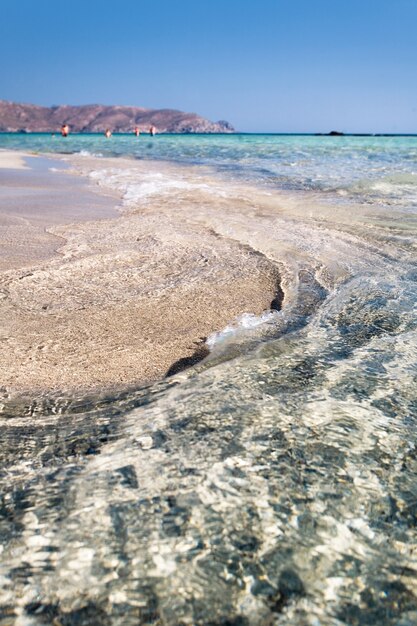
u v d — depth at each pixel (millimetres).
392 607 1070
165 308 3295
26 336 2820
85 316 3141
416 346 2424
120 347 2713
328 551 1201
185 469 1502
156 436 1710
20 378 2338
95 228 5707
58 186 9641
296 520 1292
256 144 31766
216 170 12945
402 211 6418
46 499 1392
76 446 1691
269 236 5234
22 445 1714
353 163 14422
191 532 1253
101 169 13438
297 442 1621
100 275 3977
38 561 1174
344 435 1657
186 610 1060
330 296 3395
